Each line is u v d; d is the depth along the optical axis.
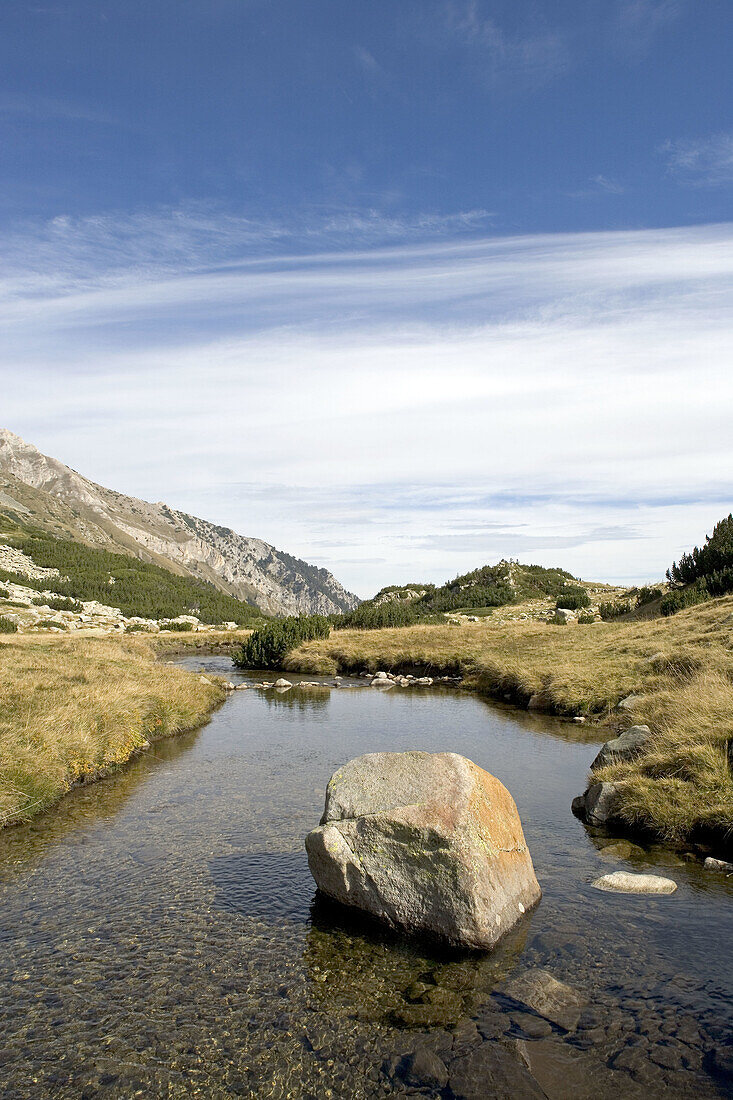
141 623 91.62
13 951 8.44
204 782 16.33
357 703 29.38
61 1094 5.95
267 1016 7.04
